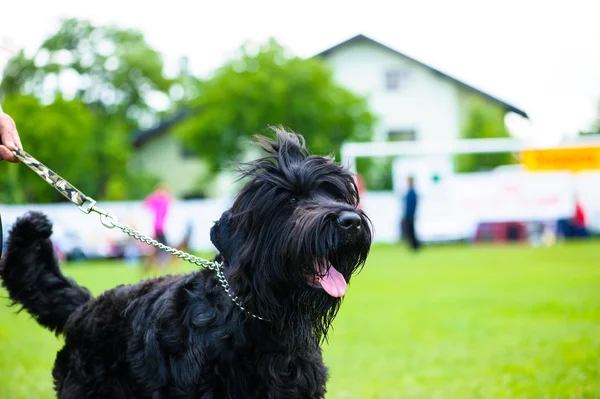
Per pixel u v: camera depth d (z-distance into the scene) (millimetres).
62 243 25078
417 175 26609
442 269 17375
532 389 6117
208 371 3527
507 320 9766
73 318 4176
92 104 57812
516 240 26219
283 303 3674
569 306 10812
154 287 3986
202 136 33062
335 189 3916
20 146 3982
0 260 4262
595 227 26453
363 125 32469
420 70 42031
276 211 3730
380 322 9992
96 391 3924
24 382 6820
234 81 32094
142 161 49156
